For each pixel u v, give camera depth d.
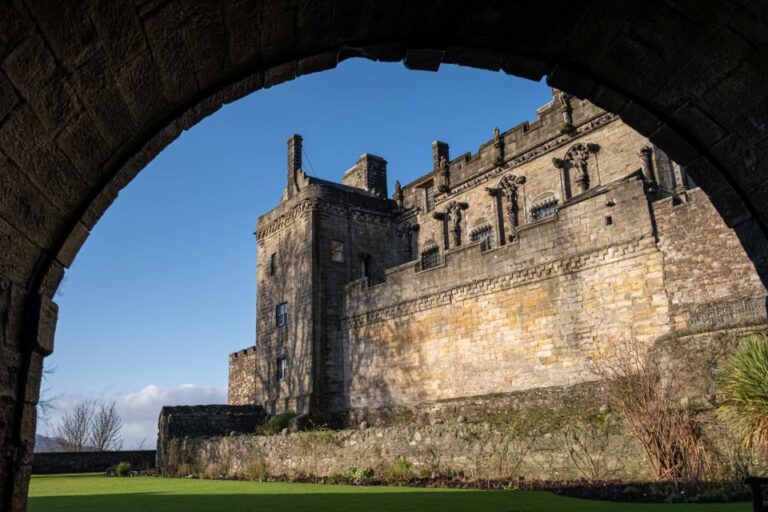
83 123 4.79
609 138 26.55
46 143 4.57
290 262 34.50
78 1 4.03
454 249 26.92
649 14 5.79
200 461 27.75
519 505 11.94
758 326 14.46
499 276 24.84
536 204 29.00
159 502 15.36
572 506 11.46
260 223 37.81
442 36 6.42
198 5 4.76
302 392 31.45
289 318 33.69
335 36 6.11
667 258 19.83
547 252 23.28
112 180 5.42
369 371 30.11
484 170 31.81
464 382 25.48
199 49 5.23
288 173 37.44
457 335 26.17
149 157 5.69
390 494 15.25
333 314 32.41
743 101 6.07
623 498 12.45
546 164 28.92
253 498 15.61
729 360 13.09
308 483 20.09
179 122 5.76
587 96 6.99
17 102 4.16
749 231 6.57
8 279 4.62
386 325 29.66
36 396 4.90
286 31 5.69
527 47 6.57
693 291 19.02
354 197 35.22
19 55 3.96
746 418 11.75
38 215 4.79
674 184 24.27
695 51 5.92
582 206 22.41
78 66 4.39
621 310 20.73
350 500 14.19
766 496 11.62
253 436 25.58
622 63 6.44
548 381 22.45
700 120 6.50
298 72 6.38
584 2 5.87
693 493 12.32
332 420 30.78
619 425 15.24
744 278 17.97
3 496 4.53
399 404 28.19
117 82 4.80
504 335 24.28
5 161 4.27
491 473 17.17
